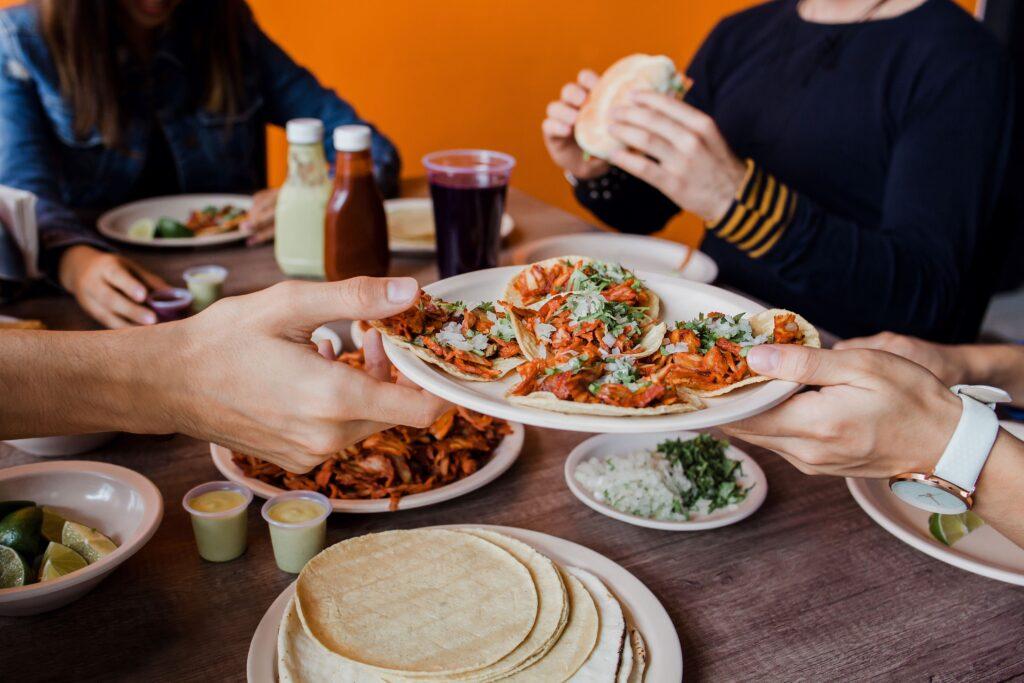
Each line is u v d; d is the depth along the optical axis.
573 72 4.62
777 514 1.25
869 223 2.35
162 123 2.82
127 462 1.32
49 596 0.94
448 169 1.85
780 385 1.02
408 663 0.86
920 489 1.07
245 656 0.95
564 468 1.32
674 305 1.36
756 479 1.29
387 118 4.29
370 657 0.87
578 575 1.04
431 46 4.23
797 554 1.16
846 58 2.33
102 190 2.80
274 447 1.10
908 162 2.14
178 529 1.17
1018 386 1.56
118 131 2.69
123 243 2.26
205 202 2.54
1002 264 2.34
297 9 3.89
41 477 1.14
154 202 2.49
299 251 2.04
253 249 2.29
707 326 1.22
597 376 1.08
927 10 2.22
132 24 2.67
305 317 1.00
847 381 1.00
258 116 3.07
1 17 2.50
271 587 1.07
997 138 2.09
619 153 1.91
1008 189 2.22
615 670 0.88
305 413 1.02
